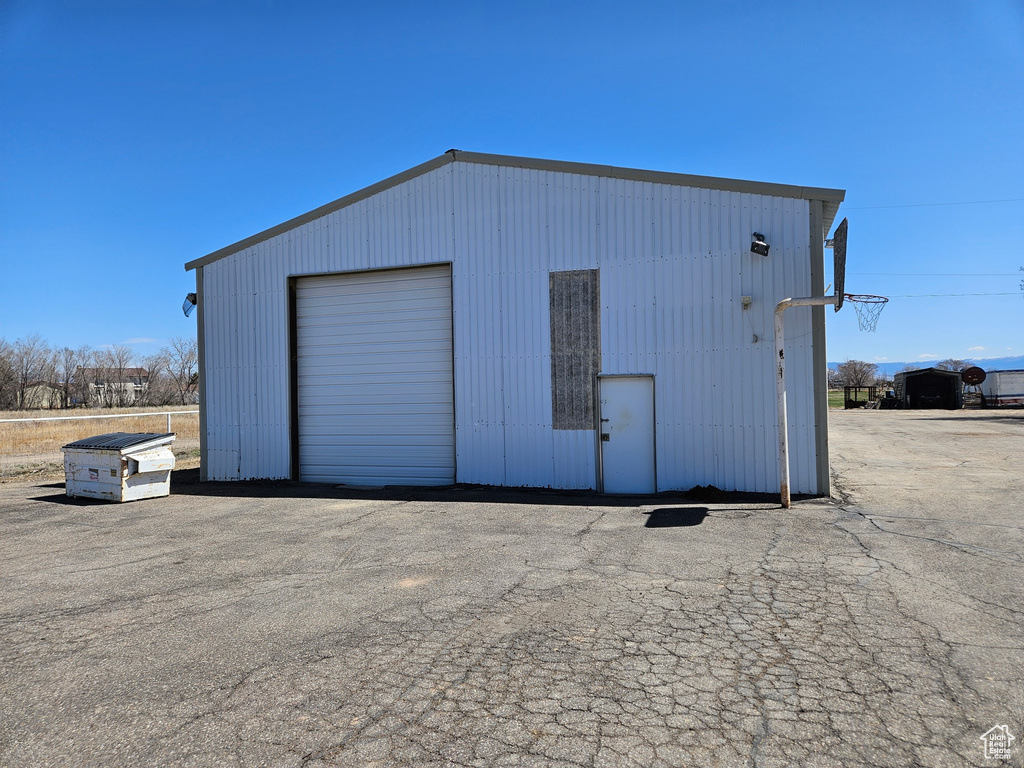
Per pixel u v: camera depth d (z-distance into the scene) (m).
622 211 10.66
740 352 10.03
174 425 25.33
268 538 7.40
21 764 2.84
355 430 12.46
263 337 12.78
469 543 6.90
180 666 3.86
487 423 11.36
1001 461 13.76
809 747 2.87
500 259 11.31
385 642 4.16
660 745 2.91
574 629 4.33
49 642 4.30
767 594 4.99
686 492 10.22
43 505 9.95
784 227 9.85
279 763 2.82
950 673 3.58
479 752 2.87
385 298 12.28
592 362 10.78
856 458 14.80
